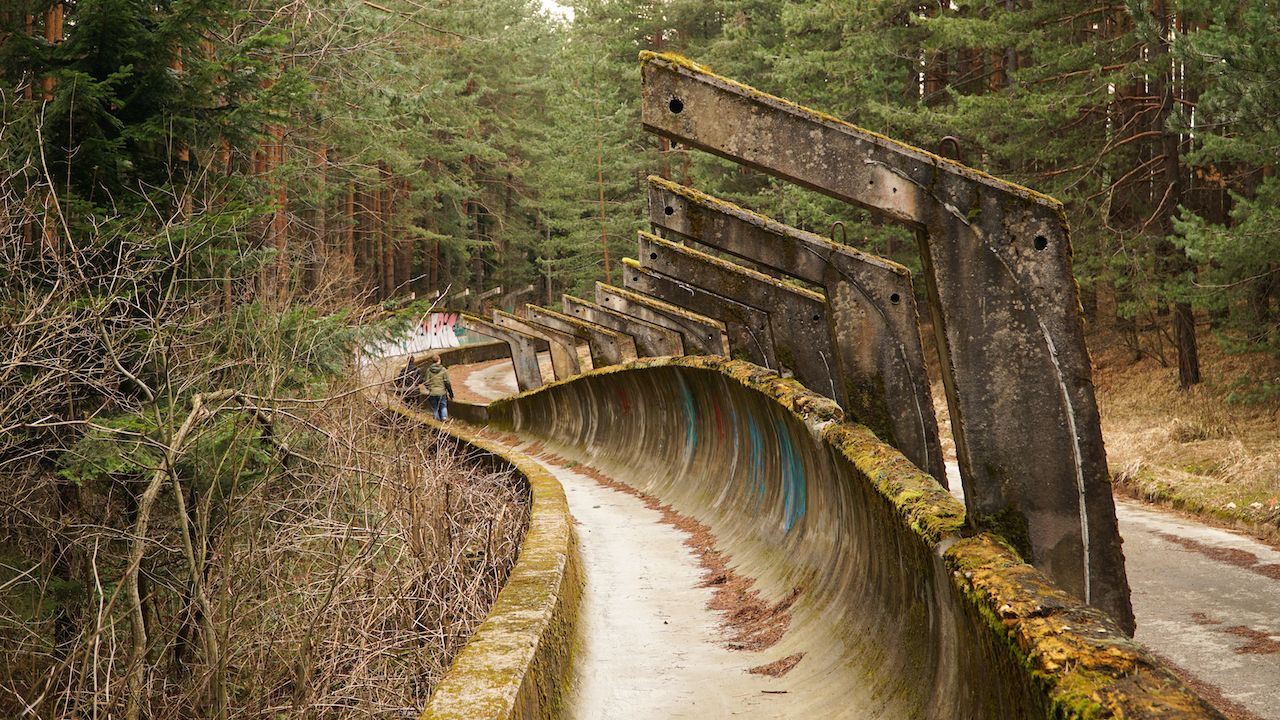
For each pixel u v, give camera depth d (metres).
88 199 7.86
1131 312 18.59
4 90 7.28
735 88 3.91
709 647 6.27
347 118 18.67
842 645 5.38
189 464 7.62
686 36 39.94
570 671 5.29
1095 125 19.84
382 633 6.98
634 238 47.34
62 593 7.84
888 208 3.90
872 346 7.21
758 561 8.20
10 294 7.04
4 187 7.26
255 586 7.93
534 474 11.52
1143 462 11.96
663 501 12.79
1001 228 3.92
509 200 62.91
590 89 44.88
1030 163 22.52
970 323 3.92
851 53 22.27
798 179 3.91
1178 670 5.16
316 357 8.70
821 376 9.50
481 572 7.59
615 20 42.25
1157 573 7.41
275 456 8.07
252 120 8.59
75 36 7.68
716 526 10.21
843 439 5.96
